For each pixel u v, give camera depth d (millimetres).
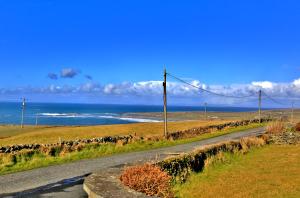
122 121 166750
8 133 78438
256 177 24609
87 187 15891
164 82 45688
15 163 25078
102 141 37906
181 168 23500
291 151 38625
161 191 16422
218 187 21328
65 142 34031
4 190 16812
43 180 19328
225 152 32594
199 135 51656
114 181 16828
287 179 24156
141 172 17031
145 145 37625
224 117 176125
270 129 57406
